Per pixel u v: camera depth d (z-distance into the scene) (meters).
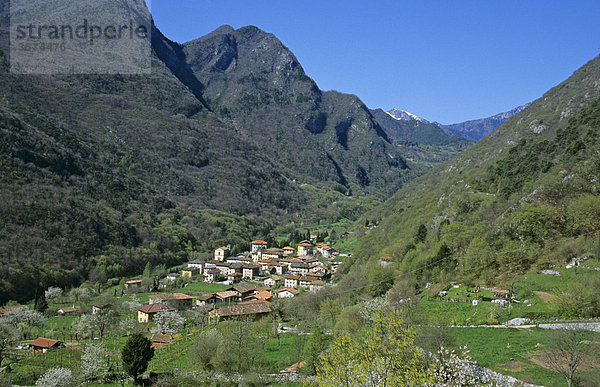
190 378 58.59
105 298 120.50
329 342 64.12
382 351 33.38
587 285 57.91
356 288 97.50
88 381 60.16
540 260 72.69
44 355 72.75
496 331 53.44
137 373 58.97
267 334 77.62
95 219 164.00
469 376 39.34
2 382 56.50
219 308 99.88
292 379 53.72
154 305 108.00
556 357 41.69
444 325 54.72
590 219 71.88
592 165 84.25
